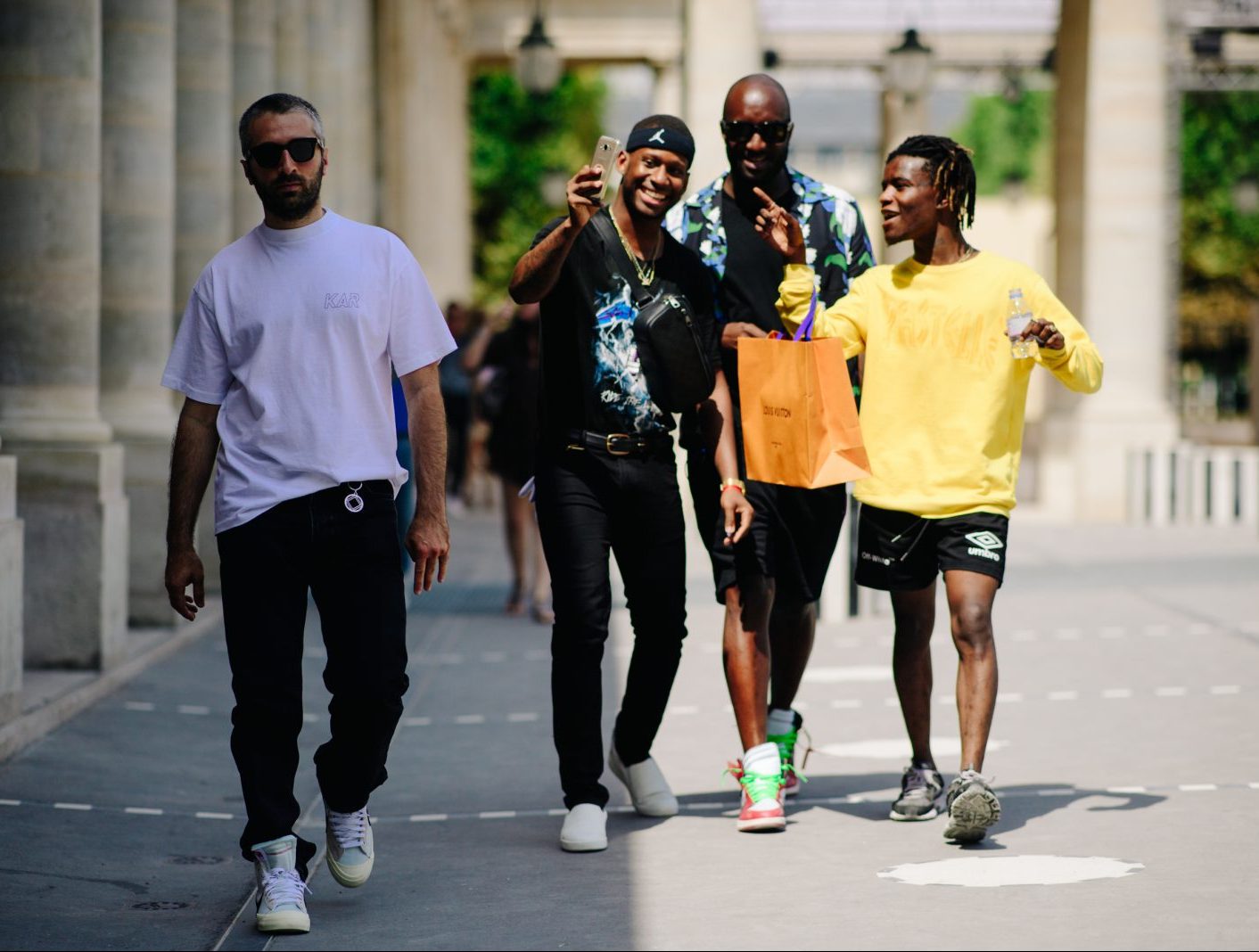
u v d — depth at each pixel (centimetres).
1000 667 1238
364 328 637
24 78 1159
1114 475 2570
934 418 757
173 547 646
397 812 845
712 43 2275
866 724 1048
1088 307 2630
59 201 1162
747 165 802
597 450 755
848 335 773
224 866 741
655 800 814
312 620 1546
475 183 6519
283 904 625
